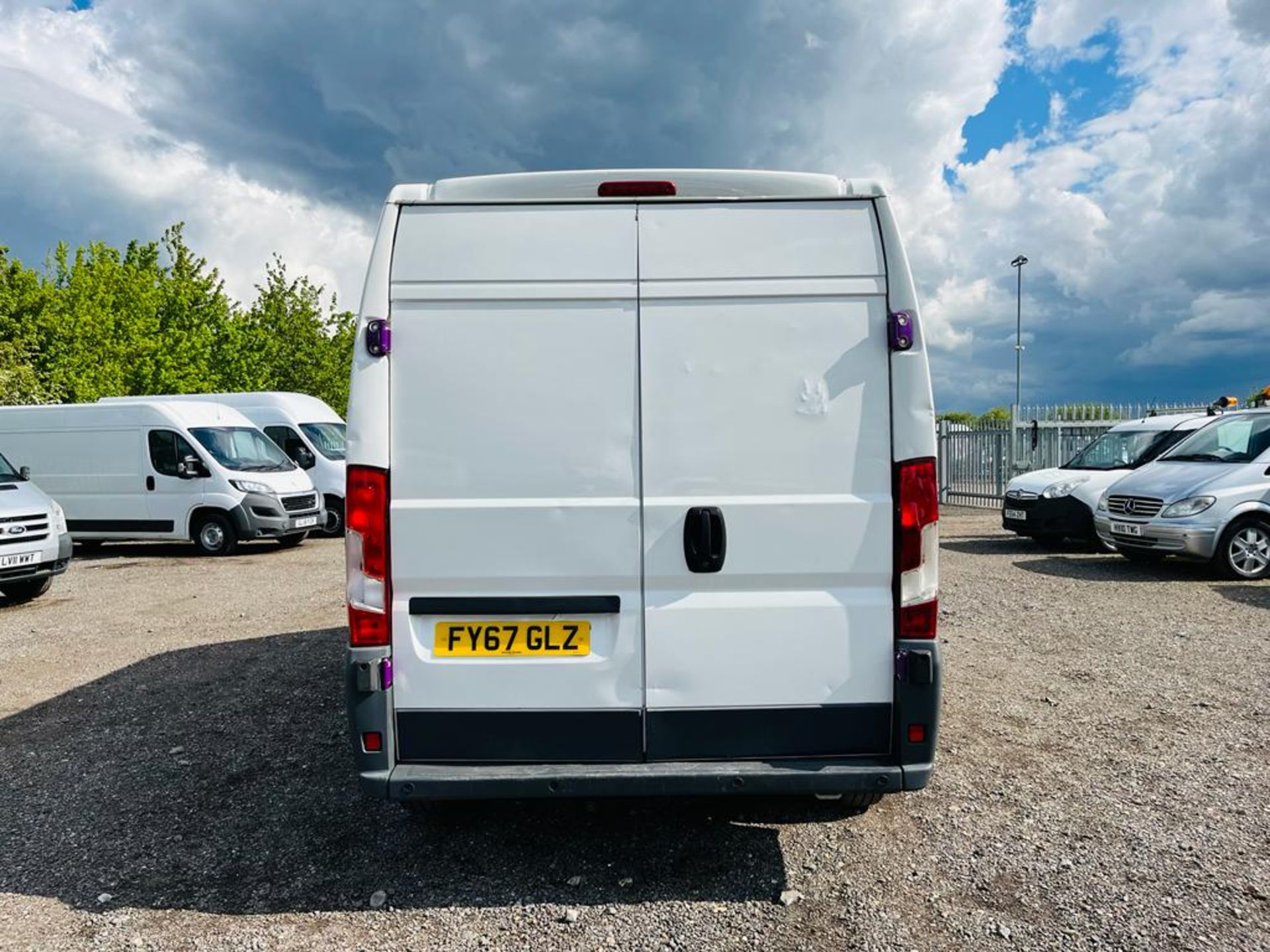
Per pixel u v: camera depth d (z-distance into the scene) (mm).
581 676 3174
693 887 3342
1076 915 3078
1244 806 3893
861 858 3525
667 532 3154
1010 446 17703
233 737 5109
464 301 3164
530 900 3270
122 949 3000
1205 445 10172
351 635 3146
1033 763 4426
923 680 3125
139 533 13852
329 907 3256
